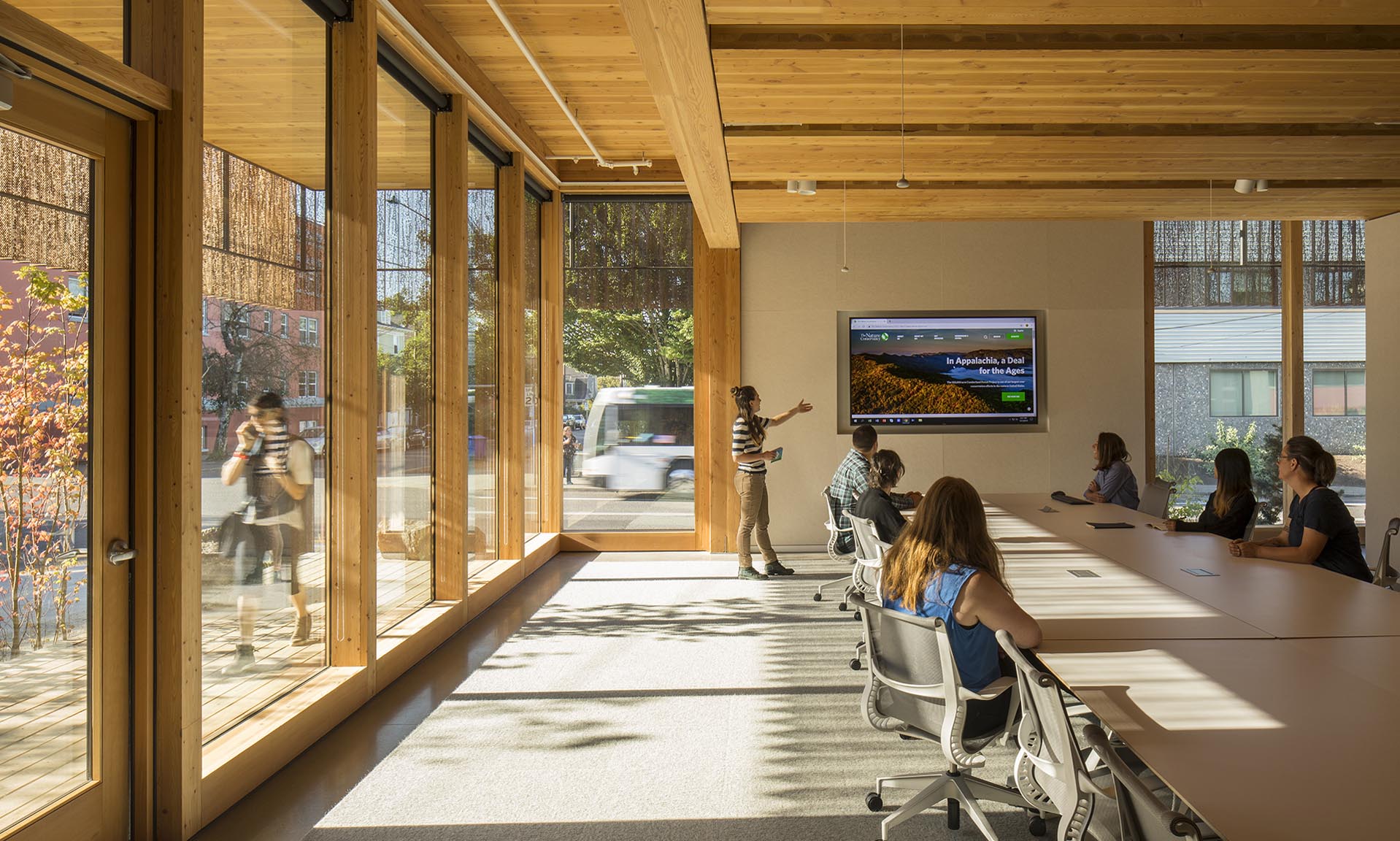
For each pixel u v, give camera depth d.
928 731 2.80
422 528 5.59
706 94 4.30
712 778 3.39
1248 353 8.73
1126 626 2.87
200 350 2.98
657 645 5.30
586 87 6.38
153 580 2.89
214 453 3.29
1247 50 4.24
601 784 3.35
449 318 5.81
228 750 3.24
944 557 2.83
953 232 8.73
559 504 8.73
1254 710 2.09
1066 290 8.73
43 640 2.52
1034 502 6.43
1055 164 6.20
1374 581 4.67
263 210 3.64
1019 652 2.18
